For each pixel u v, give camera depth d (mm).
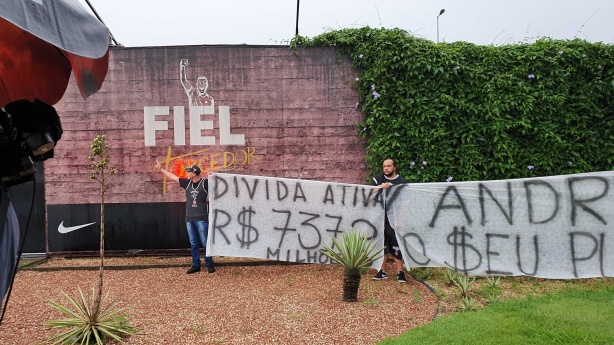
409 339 4125
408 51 7906
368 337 4332
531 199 6367
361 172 8305
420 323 4742
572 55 7688
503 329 4355
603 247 6156
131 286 6344
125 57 8219
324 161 8320
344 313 5039
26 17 1665
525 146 7852
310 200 7031
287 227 7051
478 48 7871
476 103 7852
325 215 6988
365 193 6891
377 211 6836
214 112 8273
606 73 7742
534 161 7773
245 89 8289
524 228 6367
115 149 8203
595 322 4547
